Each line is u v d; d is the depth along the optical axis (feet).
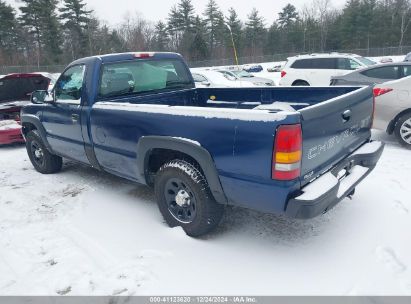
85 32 177.78
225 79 35.24
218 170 10.41
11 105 26.35
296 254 10.89
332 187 9.71
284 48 216.54
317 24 213.46
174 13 207.00
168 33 210.18
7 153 25.16
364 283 9.53
